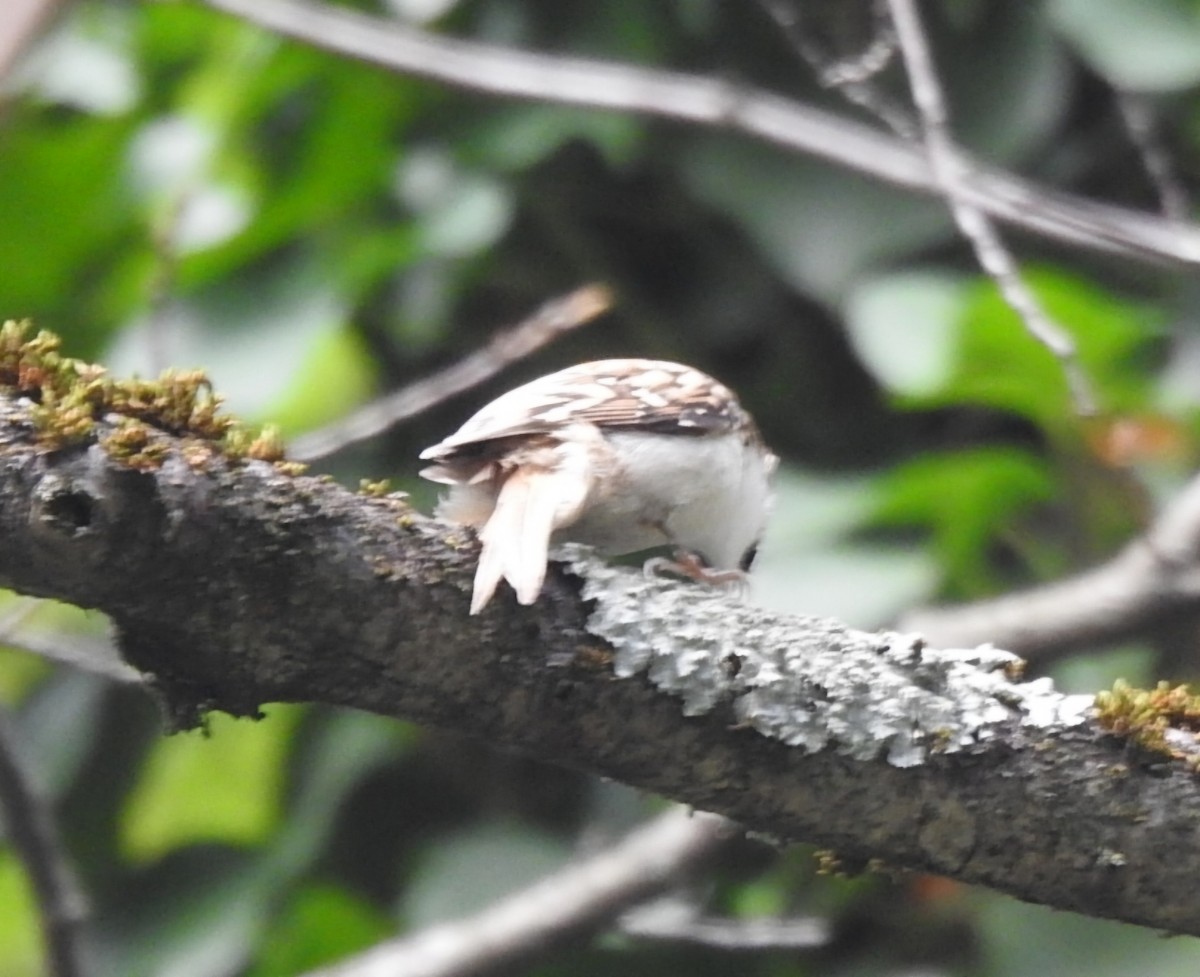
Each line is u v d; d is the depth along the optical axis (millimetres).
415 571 3646
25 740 8445
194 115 8641
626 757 3900
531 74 6461
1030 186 7234
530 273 8820
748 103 6309
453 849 7895
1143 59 8258
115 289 8492
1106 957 6773
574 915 6969
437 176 8508
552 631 3803
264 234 8336
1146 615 6992
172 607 3471
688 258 8969
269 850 8078
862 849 4051
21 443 3318
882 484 7703
